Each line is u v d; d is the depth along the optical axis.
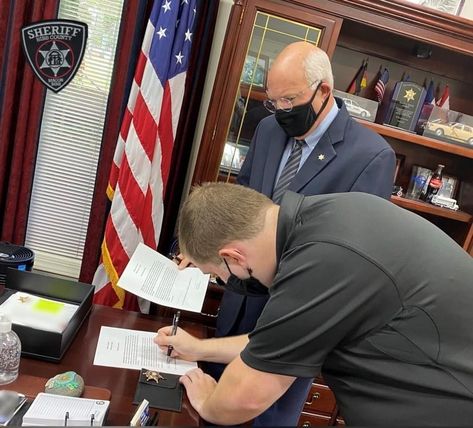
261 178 1.58
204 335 1.38
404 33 1.74
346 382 0.83
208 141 1.81
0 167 2.08
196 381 1.07
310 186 1.41
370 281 0.73
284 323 0.75
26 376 0.99
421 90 1.96
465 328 0.77
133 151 1.86
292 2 1.68
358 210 0.81
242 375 0.80
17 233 2.21
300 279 0.75
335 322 0.73
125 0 1.98
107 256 1.92
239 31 1.70
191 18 1.83
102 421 0.86
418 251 0.78
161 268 1.43
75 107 2.21
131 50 1.99
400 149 2.22
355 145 1.41
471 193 2.11
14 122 2.07
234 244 0.83
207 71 2.15
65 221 2.35
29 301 1.19
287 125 1.42
